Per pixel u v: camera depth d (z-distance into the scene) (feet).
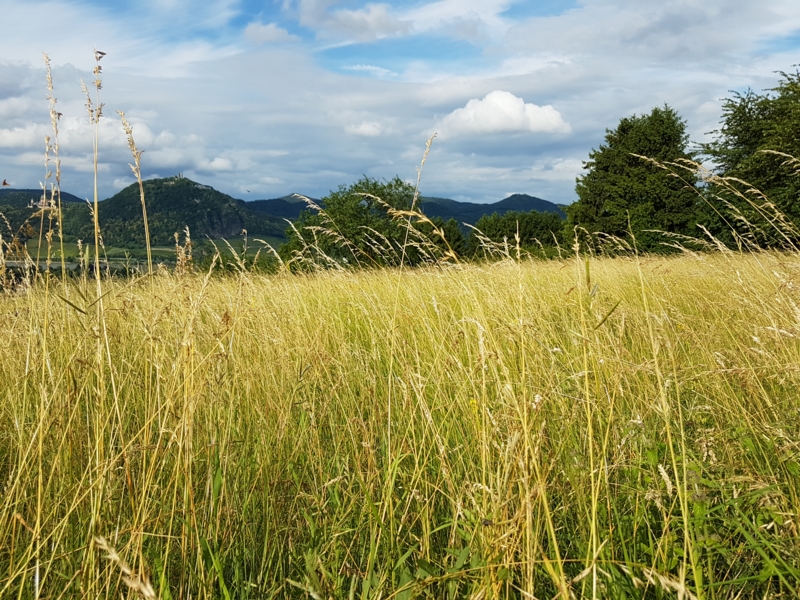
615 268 23.91
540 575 6.19
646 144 118.42
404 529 7.42
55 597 6.13
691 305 17.07
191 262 10.63
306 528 7.69
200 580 6.05
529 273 24.34
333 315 16.01
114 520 7.03
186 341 7.20
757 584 6.11
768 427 7.98
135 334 10.94
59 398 7.92
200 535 7.00
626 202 120.06
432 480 8.48
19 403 9.58
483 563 5.67
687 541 5.49
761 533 6.28
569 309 15.51
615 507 6.82
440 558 7.05
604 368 9.59
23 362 10.52
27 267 9.67
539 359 9.86
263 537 7.64
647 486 7.41
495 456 7.72
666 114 120.88
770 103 82.12
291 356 12.09
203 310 12.02
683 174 109.09
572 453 7.34
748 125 83.20
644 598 5.57
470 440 8.61
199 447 8.61
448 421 9.30
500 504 5.79
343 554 7.00
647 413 9.43
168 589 5.79
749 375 9.09
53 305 10.45
